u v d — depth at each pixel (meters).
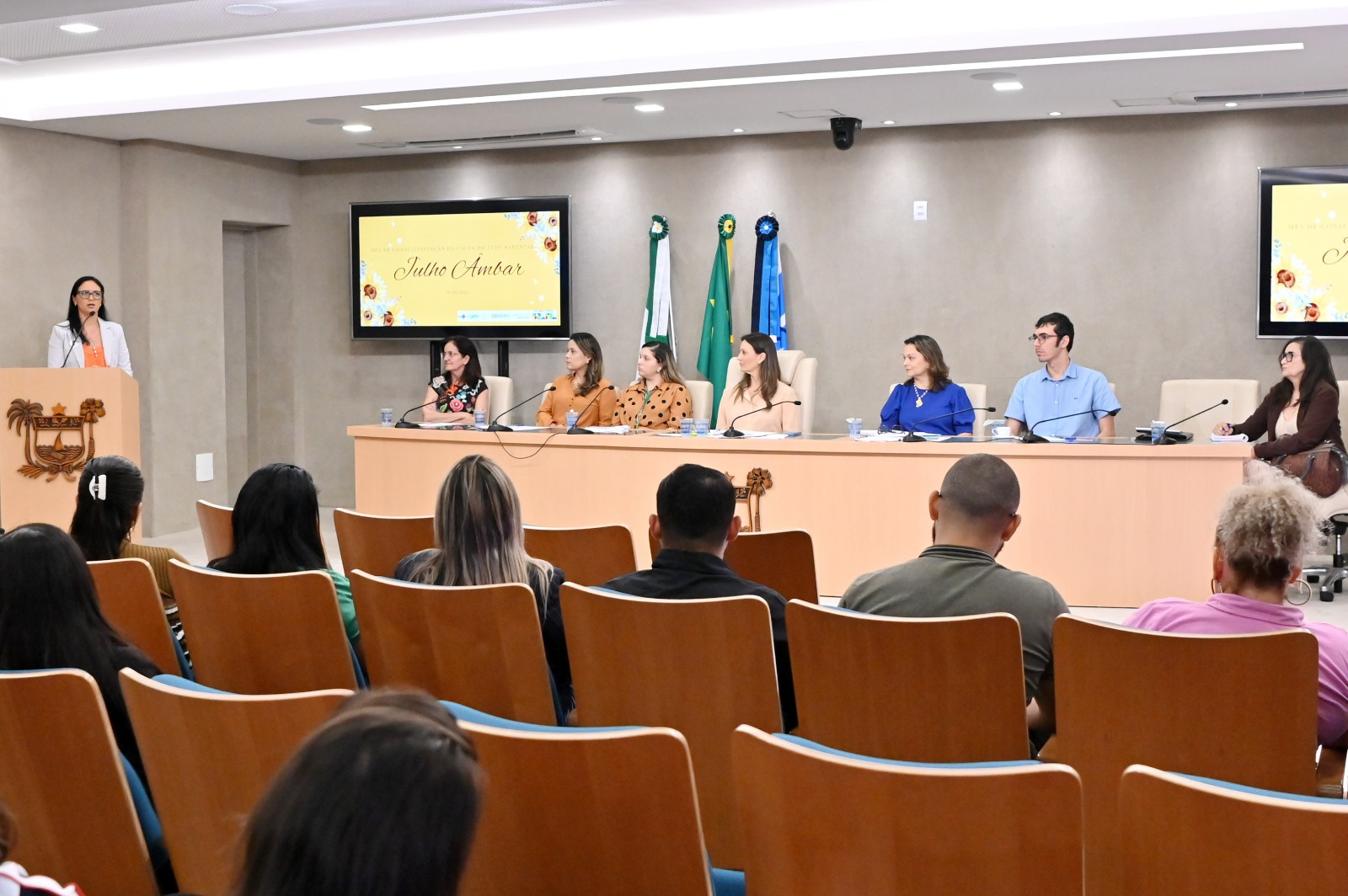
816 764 1.41
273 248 9.61
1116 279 7.97
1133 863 1.37
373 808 0.75
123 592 2.97
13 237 7.84
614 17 6.20
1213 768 2.11
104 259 8.35
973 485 2.58
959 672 2.22
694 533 2.68
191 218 8.70
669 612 2.38
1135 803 1.35
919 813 1.37
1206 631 2.34
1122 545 5.57
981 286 8.21
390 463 6.75
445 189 9.26
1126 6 5.79
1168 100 7.27
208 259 8.84
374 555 4.05
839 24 6.19
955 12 6.00
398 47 6.84
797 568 3.53
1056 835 1.33
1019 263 8.13
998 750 2.26
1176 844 1.33
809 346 8.56
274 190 9.38
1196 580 5.52
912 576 2.55
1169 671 2.09
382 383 9.55
